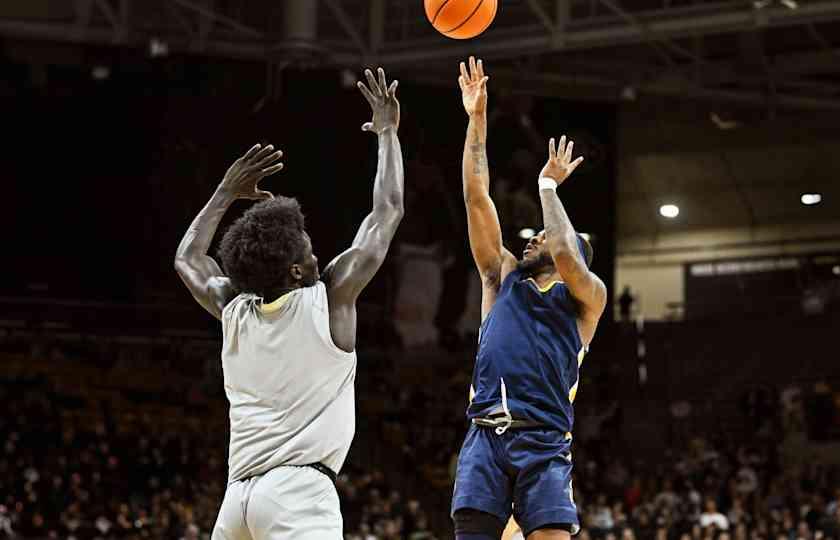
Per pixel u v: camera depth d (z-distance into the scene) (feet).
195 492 92.12
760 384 130.52
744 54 115.03
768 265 148.77
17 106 119.85
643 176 149.38
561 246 19.63
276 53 101.60
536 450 18.97
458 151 125.29
